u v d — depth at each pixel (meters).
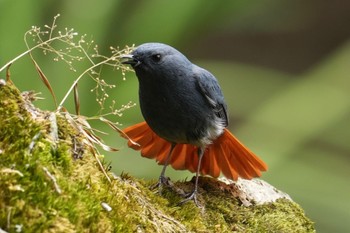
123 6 13.56
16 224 4.87
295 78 15.91
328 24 26.27
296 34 25.14
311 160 14.70
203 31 14.50
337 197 13.62
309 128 14.78
